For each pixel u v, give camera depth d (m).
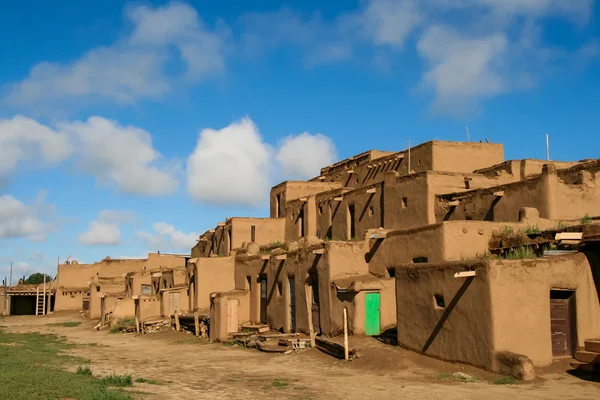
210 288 36.12
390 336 21.98
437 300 18.62
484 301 16.38
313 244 26.66
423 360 18.61
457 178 28.52
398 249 23.78
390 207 30.55
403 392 14.91
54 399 12.87
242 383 17.47
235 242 41.25
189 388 16.66
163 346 30.22
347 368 19.11
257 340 26.58
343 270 25.02
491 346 16.06
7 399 12.38
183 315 35.47
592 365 15.82
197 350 27.47
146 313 39.44
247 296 32.81
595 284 17.58
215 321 30.27
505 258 18.52
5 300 65.00
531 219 21.77
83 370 19.11
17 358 21.72
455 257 20.88
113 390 15.06
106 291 54.75
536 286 16.67
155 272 45.62
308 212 38.69
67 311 63.47
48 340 34.78
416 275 19.66
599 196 24.02
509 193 24.58
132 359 24.55
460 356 17.28
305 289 26.72
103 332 40.91
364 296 23.12
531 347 16.34
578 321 17.09
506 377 15.51
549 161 30.69
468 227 21.22
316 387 16.33
